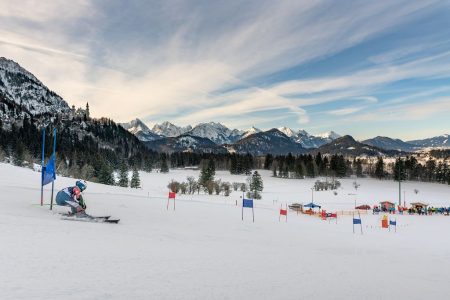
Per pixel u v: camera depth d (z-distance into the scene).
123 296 8.21
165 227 24.59
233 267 13.14
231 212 49.94
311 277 12.88
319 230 41.38
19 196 32.94
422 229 57.81
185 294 8.95
